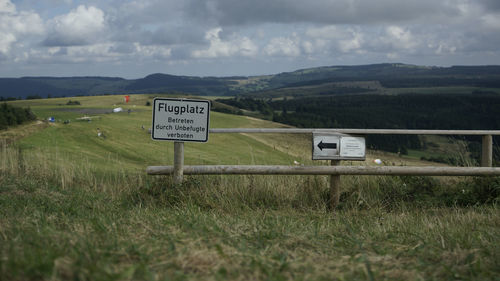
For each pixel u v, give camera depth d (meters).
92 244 2.92
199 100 5.96
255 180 6.44
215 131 6.02
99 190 6.96
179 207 5.68
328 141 6.12
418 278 2.55
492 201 6.04
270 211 5.73
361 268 2.70
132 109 96.94
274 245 3.21
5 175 7.47
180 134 6.02
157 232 3.51
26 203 5.20
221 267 2.49
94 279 2.09
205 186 6.14
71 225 3.80
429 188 6.71
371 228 4.33
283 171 6.02
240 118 101.56
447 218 5.11
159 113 6.00
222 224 4.10
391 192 6.57
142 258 2.64
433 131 6.23
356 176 6.85
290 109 161.25
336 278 2.50
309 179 6.51
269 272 2.45
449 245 3.39
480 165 6.94
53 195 6.03
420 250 3.24
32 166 8.26
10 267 2.12
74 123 53.72
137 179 6.95
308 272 2.51
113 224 3.78
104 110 94.44
